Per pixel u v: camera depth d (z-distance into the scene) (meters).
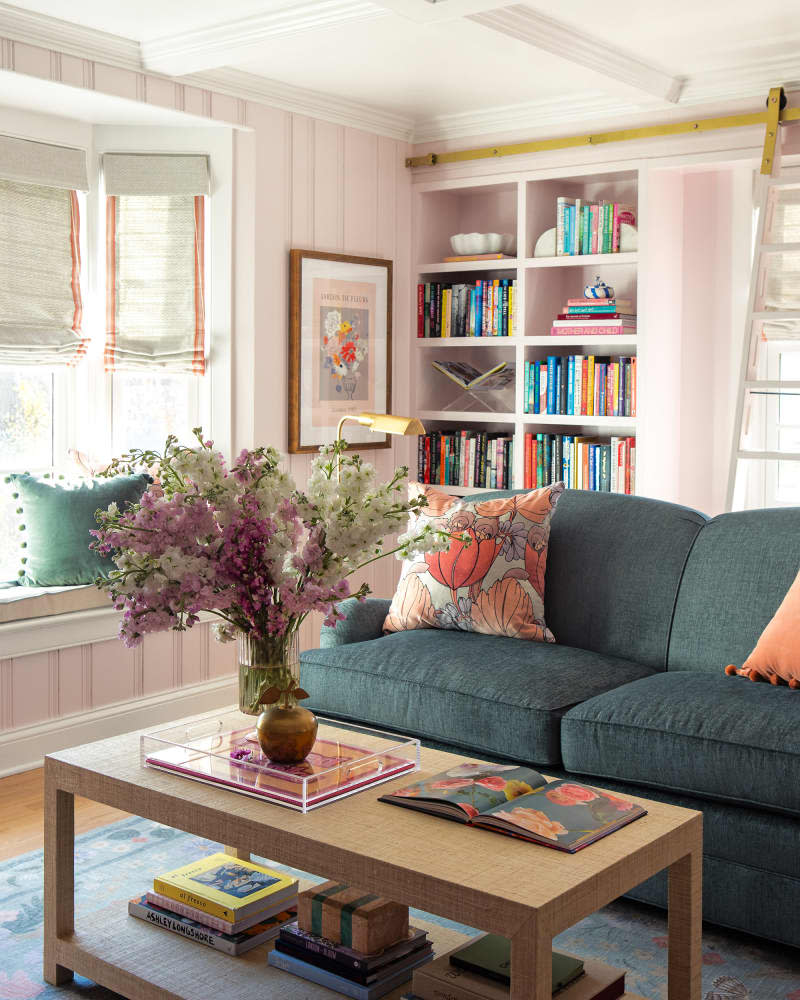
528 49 3.92
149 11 3.70
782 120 4.29
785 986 2.39
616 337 4.82
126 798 2.26
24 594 3.93
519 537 3.50
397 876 1.85
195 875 2.42
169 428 4.71
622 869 1.88
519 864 1.85
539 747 2.91
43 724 3.96
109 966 2.20
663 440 4.89
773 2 3.67
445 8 3.38
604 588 3.51
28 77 3.76
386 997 2.05
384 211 5.26
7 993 2.34
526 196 5.07
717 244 4.85
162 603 2.14
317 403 4.93
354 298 5.08
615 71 4.23
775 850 2.49
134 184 4.49
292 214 4.77
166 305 4.58
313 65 4.34
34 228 4.29
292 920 2.31
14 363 4.24
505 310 5.19
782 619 2.92
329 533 2.16
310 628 5.00
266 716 2.25
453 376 5.41
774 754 2.50
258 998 2.04
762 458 4.09
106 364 4.54
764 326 4.43
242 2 3.61
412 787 2.18
